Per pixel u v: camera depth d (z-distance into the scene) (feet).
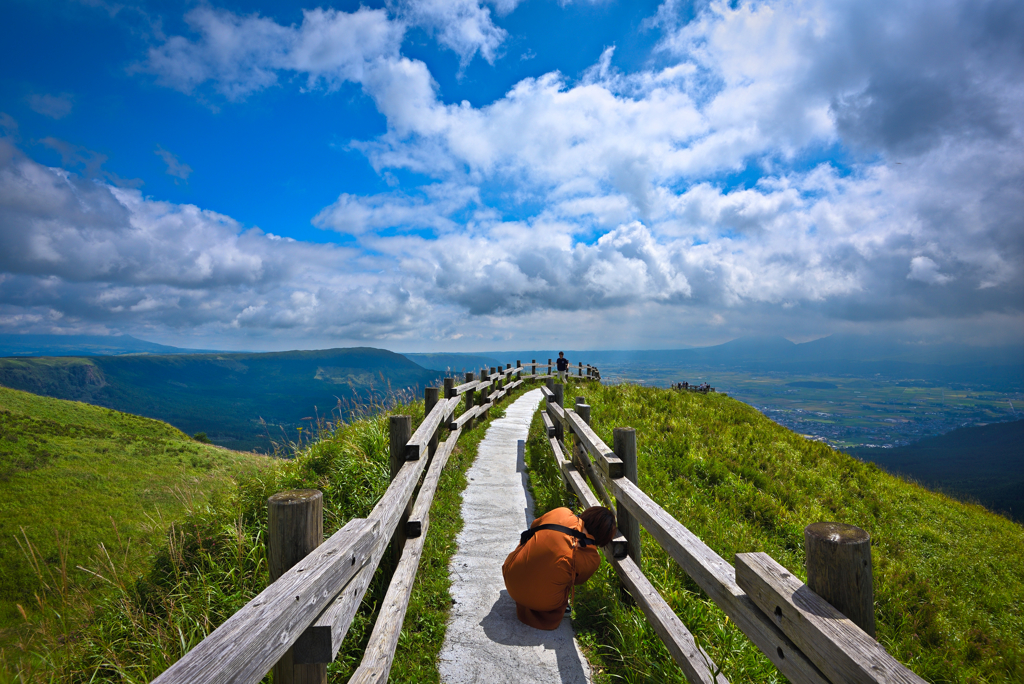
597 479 15.03
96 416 196.24
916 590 22.26
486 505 20.63
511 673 10.21
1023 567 27.07
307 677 6.08
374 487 17.31
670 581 13.64
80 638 12.62
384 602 10.00
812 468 36.52
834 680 4.13
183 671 3.51
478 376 39.83
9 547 75.15
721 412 46.57
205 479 20.07
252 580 13.84
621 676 9.87
